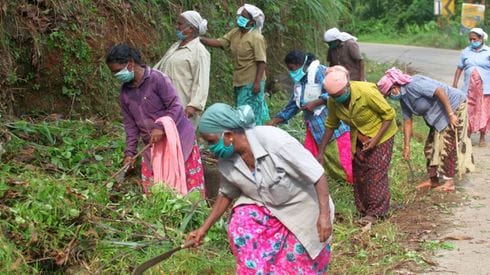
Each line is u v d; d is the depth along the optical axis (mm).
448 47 27062
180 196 5484
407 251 5699
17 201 4871
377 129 6262
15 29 6852
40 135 6418
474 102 10273
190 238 4191
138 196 5645
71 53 7258
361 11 34375
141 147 6492
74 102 7254
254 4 10867
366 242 5875
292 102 7266
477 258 5555
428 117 7305
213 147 3861
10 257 4340
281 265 4016
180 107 5793
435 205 7055
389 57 22047
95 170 5949
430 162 7508
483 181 8039
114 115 7539
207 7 9453
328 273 5234
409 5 34125
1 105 6594
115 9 7910
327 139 6469
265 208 4000
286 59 7082
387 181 6453
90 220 4926
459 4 32125
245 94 7980
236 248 4008
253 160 3896
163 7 8805
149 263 4125
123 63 5480
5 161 5742
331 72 6016
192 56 6328
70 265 4695
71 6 7379
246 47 7863
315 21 12289
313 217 3969
